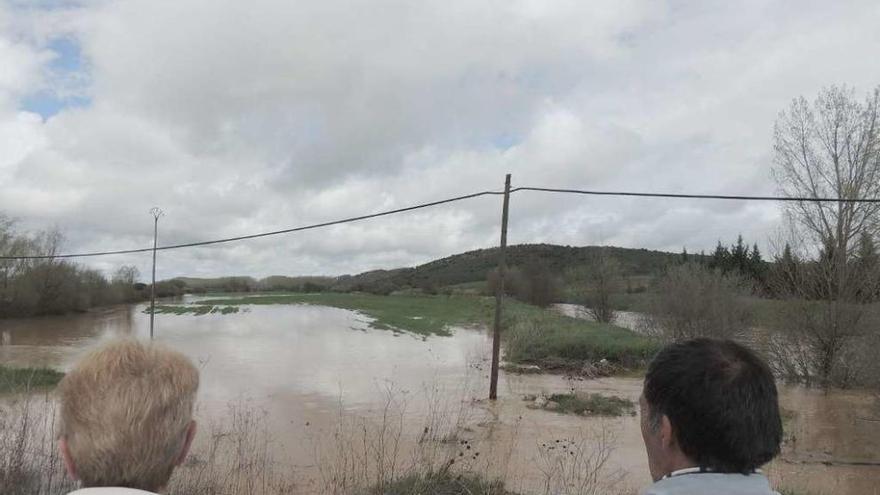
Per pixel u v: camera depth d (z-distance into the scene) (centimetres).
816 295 1934
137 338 161
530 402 1503
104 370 141
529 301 5666
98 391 136
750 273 2950
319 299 8712
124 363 144
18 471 639
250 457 895
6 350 2758
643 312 2756
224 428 1149
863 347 1761
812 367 1939
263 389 1658
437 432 1115
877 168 1888
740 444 148
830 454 1054
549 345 2314
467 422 1261
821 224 1978
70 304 5503
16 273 5075
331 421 1238
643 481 867
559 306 5847
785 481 884
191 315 5512
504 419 1301
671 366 162
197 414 1295
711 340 168
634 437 1159
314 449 988
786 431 1217
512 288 6178
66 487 634
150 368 145
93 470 131
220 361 2278
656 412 164
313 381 1806
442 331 3744
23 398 1016
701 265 2631
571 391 1608
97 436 130
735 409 148
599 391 1708
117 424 131
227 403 1441
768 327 2048
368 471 850
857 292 1866
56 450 684
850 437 1182
